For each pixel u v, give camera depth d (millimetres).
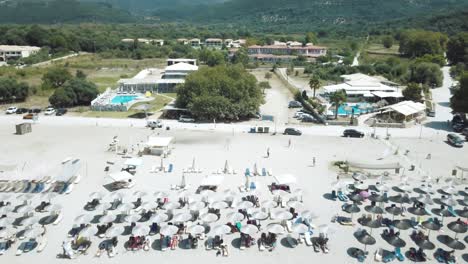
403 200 57406
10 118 102500
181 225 50438
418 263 44062
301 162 73500
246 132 92500
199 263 43812
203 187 61375
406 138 89750
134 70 191625
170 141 81688
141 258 44500
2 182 61750
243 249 46281
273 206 53875
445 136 91562
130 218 48969
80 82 120938
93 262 43625
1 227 47625
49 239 47500
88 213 50938
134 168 68500
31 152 76750
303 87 151750
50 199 54500
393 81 161625
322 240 47062
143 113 108875
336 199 58562
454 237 49219
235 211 54062
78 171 67188
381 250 45156
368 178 66312
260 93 110062
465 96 98000
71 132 90500
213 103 99000
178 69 150625
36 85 143750
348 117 106062
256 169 67000
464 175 69000
